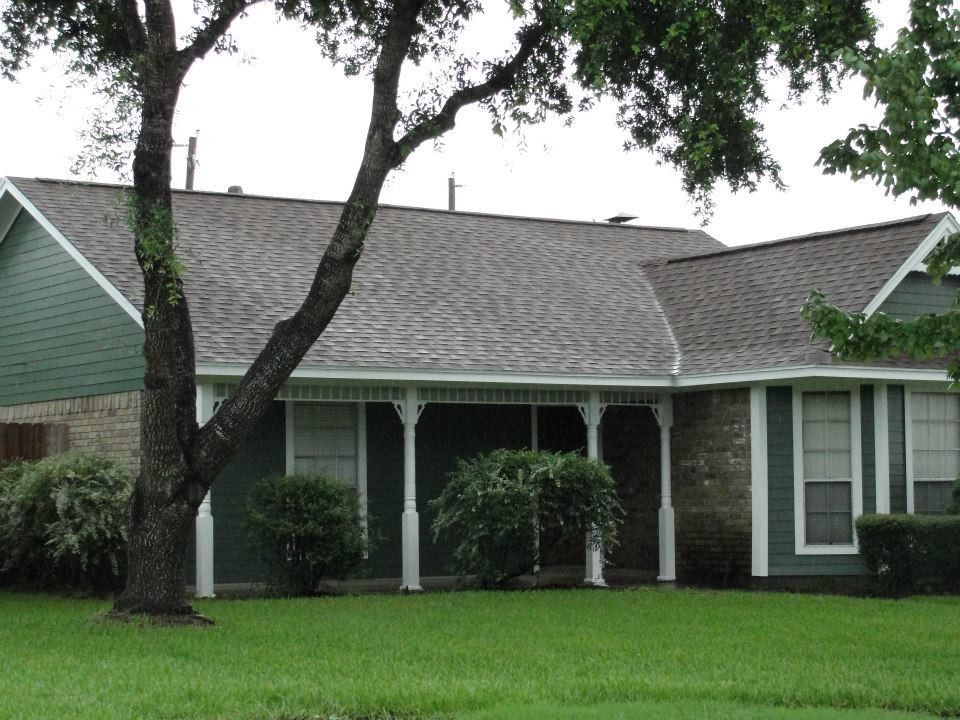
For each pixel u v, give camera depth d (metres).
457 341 20.27
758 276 22.41
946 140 11.31
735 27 15.16
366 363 18.89
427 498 21.41
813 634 13.76
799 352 19.42
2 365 22.50
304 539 18.23
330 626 14.16
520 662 11.66
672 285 23.92
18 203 21.80
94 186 21.91
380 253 22.56
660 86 16.06
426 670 11.13
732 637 13.48
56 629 13.65
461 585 19.89
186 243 20.86
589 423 20.88
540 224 26.28
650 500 22.34
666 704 9.73
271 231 22.22
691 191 16.11
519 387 20.27
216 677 10.58
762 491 20.05
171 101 13.92
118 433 19.33
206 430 14.40
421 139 14.77
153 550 14.33
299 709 9.38
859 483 20.06
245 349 18.27
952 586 18.83
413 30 14.84
